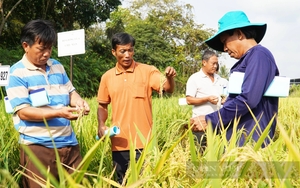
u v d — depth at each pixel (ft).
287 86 7.91
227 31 8.95
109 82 11.32
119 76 11.18
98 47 79.46
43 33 8.34
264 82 7.77
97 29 95.35
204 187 5.25
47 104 8.71
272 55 8.23
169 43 109.09
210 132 5.67
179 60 107.96
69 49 15.93
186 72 111.14
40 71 8.93
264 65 7.86
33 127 8.73
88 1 69.15
